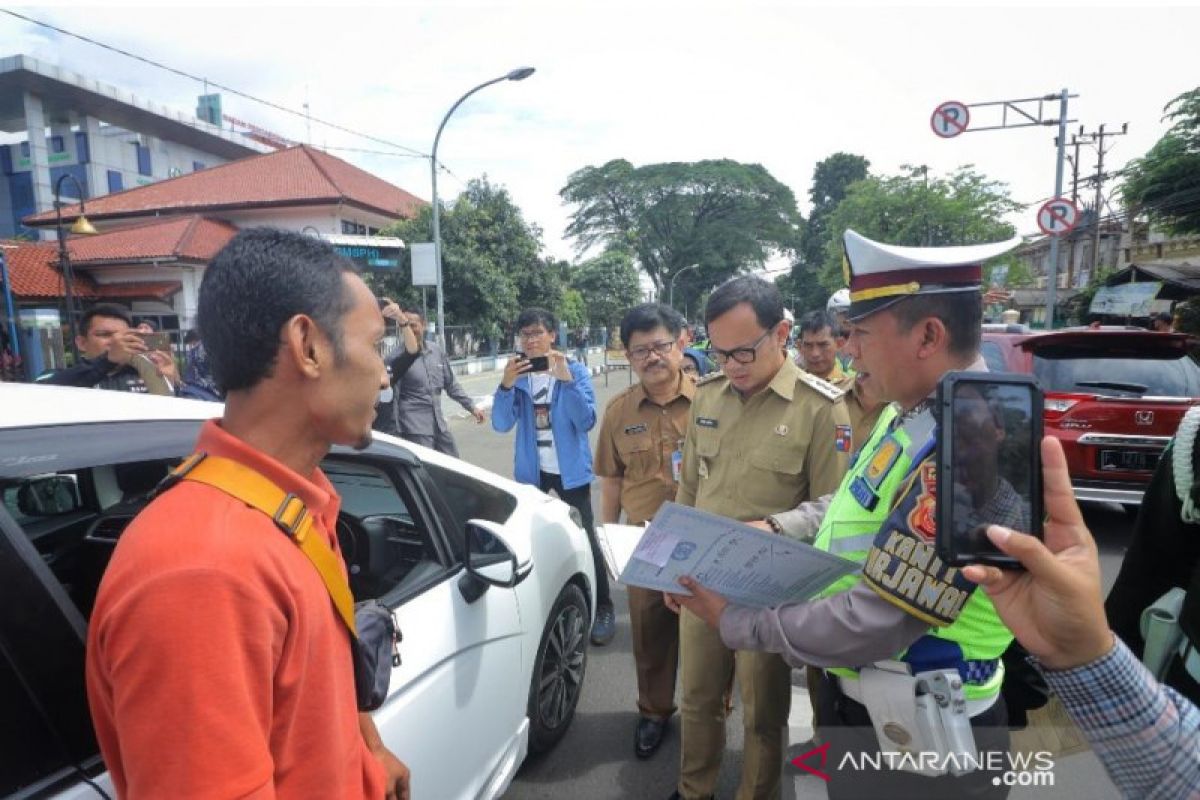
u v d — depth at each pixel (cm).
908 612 102
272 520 79
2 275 1260
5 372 1191
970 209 2530
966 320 112
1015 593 79
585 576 280
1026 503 79
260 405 83
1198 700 113
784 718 188
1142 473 458
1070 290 2567
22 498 138
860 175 5903
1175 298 1712
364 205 2353
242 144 3994
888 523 105
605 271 4269
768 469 191
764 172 5938
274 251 81
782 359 196
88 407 141
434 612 175
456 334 2031
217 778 65
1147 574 136
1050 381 500
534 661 229
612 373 2508
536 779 239
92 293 1956
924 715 109
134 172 3462
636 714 281
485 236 2145
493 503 246
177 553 69
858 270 118
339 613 89
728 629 125
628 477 276
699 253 5691
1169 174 1229
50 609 103
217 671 67
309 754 79
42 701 98
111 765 76
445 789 170
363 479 212
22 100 3047
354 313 85
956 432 79
